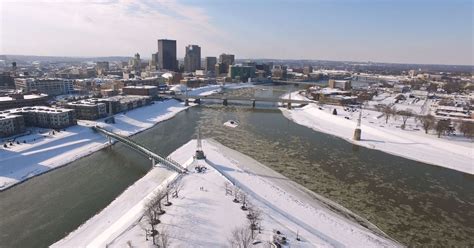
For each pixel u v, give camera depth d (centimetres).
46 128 18712
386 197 11394
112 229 8425
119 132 19638
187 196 9812
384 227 9356
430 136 19562
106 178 12462
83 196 10850
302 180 12669
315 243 7756
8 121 16538
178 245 7281
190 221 8325
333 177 13112
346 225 9181
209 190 10300
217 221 8381
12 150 14462
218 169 12669
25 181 12106
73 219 9344
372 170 14075
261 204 9675
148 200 9631
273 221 8612
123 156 15162
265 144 17838
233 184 10925
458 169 14500
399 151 16912
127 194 10738
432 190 12131
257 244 7412
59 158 14462
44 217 9444
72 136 17288
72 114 19475
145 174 12888
